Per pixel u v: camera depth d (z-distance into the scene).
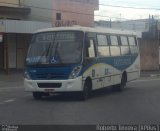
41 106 17.16
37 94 19.78
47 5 45.44
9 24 38.38
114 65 22.78
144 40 51.00
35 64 18.97
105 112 15.46
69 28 19.28
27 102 18.52
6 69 38.69
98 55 20.59
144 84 29.44
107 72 21.77
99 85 20.80
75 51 18.84
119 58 23.58
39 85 18.89
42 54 19.06
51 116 14.45
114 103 18.23
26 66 19.25
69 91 18.61
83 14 49.22
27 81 19.11
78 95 19.20
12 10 41.66
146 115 14.76
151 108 16.67
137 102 18.69
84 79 18.94
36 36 19.59
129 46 25.36
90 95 20.75
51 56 18.88
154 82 31.55
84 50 19.02
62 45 19.05
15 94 22.23
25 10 42.69
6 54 39.16
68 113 15.16
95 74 20.19
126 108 16.64
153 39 52.00
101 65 20.95
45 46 19.22
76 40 19.05
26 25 39.38
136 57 26.50
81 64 18.69
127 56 24.88
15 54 43.56
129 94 22.31
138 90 24.77
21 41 43.88
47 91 18.75
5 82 32.00
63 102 18.50
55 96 21.06
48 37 19.36
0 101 18.95
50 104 17.81
